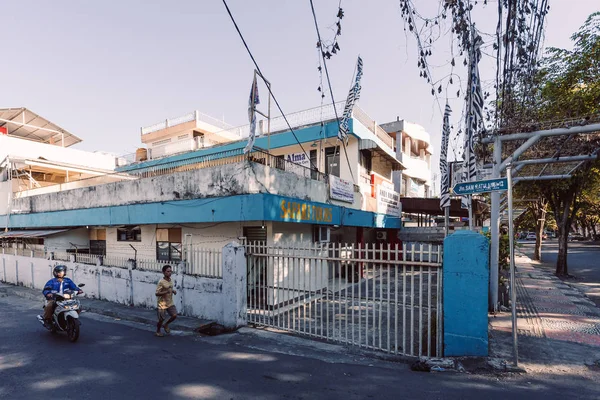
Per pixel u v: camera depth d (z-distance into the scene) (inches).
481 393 169.5
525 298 390.6
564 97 471.8
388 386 179.5
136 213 428.8
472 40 205.8
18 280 565.9
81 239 606.2
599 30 452.4
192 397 169.0
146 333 290.0
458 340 210.7
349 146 570.6
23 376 196.4
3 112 828.6
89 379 191.5
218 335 279.0
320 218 416.5
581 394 167.3
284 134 589.3
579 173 520.4
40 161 652.7
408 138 1037.8
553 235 2458.2
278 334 277.6
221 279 311.1
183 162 516.4
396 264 226.5
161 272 362.6
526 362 205.0
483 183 210.5
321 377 192.2
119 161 954.1
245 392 174.1
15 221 645.9
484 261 205.9
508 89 257.1
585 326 276.2
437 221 920.3
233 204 335.9
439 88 210.1
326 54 210.5
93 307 382.3
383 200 652.1
